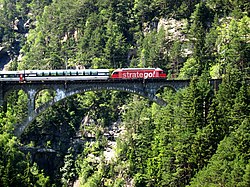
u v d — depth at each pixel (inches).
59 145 5418.3
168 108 3858.3
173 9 6151.6
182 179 3319.4
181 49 5531.5
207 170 2856.8
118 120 5457.7
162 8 6200.8
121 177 4500.5
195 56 5064.0
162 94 4889.3
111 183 4530.0
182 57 5442.9
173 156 3435.0
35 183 3376.0
